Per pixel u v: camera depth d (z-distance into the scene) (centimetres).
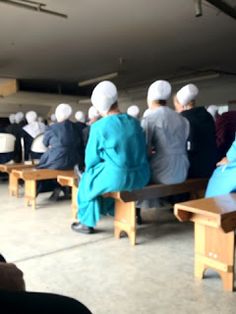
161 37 700
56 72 1043
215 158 407
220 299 224
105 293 234
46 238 354
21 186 685
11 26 614
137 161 322
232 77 1171
